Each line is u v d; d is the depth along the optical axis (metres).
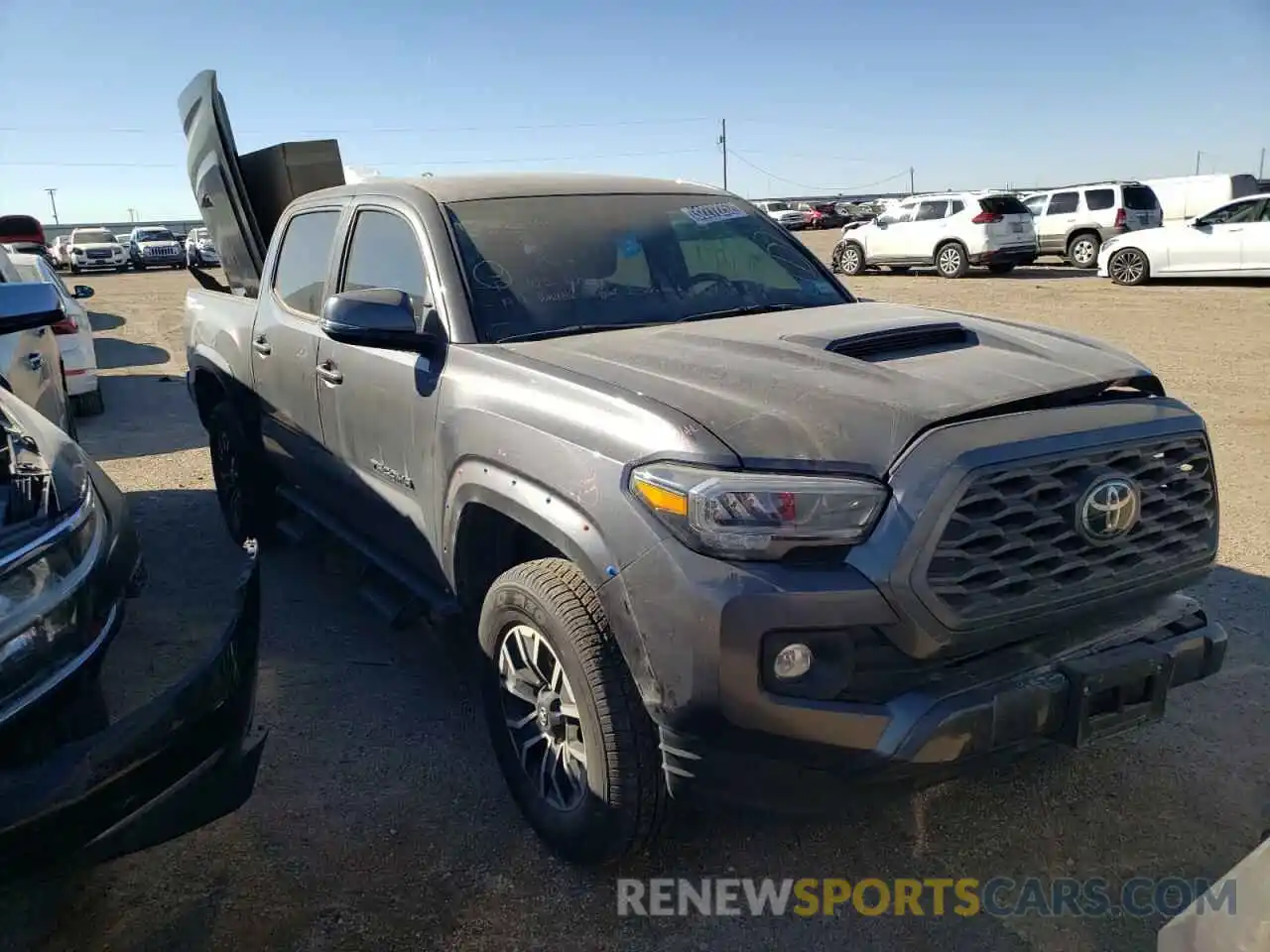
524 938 2.66
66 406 6.71
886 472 2.35
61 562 2.40
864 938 2.64
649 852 2.89
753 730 2.31
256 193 5.84
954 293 18.58
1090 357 2.92
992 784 3.27
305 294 4.45
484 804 3.25
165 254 38.16
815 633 2.29
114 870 2.95
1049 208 24.06
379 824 3.15
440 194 3.80
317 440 4.26
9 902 2.80
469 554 3.27
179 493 6.73
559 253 3.67
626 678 2.62
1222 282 18.86
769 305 3.80
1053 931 2.65
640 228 3.92
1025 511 2.41
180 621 2.83
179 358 13.36
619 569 2.47
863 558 2.30
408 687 4.04
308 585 5.04
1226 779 3.26
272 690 4.00
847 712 2.30
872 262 23.59
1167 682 2.63
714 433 2.44
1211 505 2.81
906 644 2.32
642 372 2.83
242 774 2.50
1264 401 8.52
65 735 2.30
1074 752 3.43
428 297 3.52
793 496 2.29
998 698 2.38
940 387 2.60
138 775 2.23
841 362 2.79
